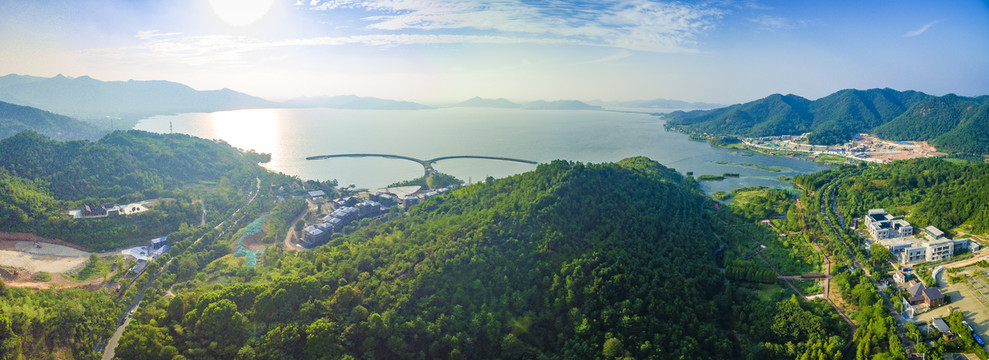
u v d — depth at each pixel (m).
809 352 167.38
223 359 159.00
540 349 171.25
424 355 166.38
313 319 172.25
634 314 182.00
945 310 182.75
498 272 197.62
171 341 163.75
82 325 190.00
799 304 197.38
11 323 166.38
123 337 164.62
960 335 165.38
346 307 177.75
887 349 164.38
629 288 193.00
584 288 190.38
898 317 183.75
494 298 185.75
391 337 165.62
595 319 181.62
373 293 184.38
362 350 165.88
